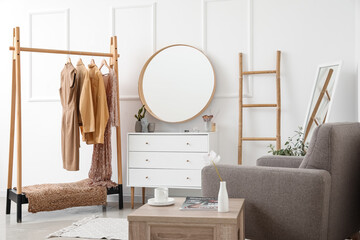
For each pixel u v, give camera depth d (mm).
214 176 2336
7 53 4871
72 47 4691
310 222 2041
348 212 2312
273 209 2148
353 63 3926
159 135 4008
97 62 4605
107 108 3979
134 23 4539
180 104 4344
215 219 1775
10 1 4863
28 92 4773
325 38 4012
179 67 4367
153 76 4434
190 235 1809
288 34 4109
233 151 4234
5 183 4895
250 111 4203
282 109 4117
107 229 3271
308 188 2031
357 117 3893
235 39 4254
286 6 4117
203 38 4328
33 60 4781
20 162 3625
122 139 4547
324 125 2090
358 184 2395
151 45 4488
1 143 4910
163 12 4457
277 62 4062
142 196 4289
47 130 4738
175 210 1935
